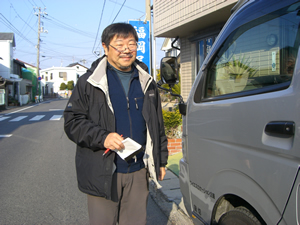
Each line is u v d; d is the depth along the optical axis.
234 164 1.83
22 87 35.81
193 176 2.40
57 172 5.33
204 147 2.19
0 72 30.00
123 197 2.10
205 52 8.21
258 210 1.64
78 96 1.93
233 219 1.97
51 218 3.46
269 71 1.69
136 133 2.03
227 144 1.92
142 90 2.12
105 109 1.93
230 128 1.87
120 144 1.76
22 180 4.86
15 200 3.99
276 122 1.50
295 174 1.38
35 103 33.38
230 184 1.89
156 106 2.24
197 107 2.31
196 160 2.33
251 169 1.68
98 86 1.89
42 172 5.33
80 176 1.98
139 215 2.11
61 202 3.93
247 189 1.72
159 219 3.44
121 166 2.00
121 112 2.01
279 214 1.48
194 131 2.34
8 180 4.86
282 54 1.62
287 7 1.68
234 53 2.05
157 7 8.91
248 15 2.01
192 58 8.80
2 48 30.09
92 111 1.93
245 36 1.98
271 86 1.63
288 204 1.42
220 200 2.09
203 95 2.30
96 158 1.91
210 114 2.11
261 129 1.60
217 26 7.48
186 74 9.22
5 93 26.19
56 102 35.28
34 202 3.93
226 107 1.92
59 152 7.05
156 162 2.09
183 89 9.43
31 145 7.94
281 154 1.47
